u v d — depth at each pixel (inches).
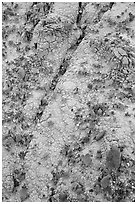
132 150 772.6
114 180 754.8
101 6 1007.0
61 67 941.2
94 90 873.5
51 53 954.7
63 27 973.8
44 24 991.0
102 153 783.1
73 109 857.5
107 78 879.1
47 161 820.6
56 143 832.3
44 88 919.0
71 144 820.0
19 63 959.6
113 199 748.6
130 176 754.2
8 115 896.9
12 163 847.7
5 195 819.4
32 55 962.7
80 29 984.9
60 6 1019.9
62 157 813.9
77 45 968.9
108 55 905.5
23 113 892.6
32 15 1023.0
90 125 827.4
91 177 772.0
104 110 835.4
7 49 987.3
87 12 1005.8
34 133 863.7
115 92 853.8
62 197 772.6
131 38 930.1
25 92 920.3
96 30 963.3
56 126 850.8
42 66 944.9
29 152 844.0
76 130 832.9
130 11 976.3
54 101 887.7
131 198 743.7
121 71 875.4
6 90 927.0
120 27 952.9
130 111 821.2
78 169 788.6
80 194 766.5
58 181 794.8
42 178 807.7
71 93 882.8
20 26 1020.5
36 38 983.6
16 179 828.6
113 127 802.8
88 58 927.0
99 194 757.9
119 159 759.1
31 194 804.6
